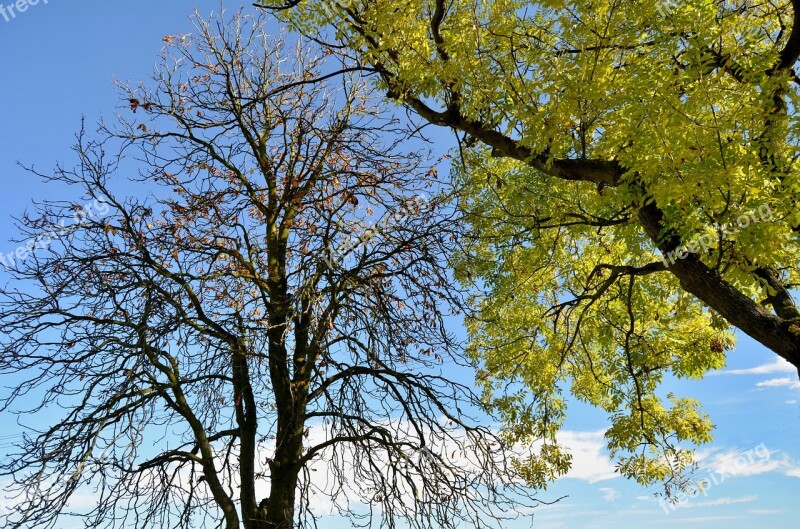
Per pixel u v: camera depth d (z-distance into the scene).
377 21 6.77
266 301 9.34
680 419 10.65
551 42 6.92
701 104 5.19
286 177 9.72
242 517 8.59
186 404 8.56
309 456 8.73
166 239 9.02
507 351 11.04
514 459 9.47
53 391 7.58
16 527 6.89
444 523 8.34
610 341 9.82
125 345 7.67
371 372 8.95
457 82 6.54
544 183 9.02
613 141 5.76
